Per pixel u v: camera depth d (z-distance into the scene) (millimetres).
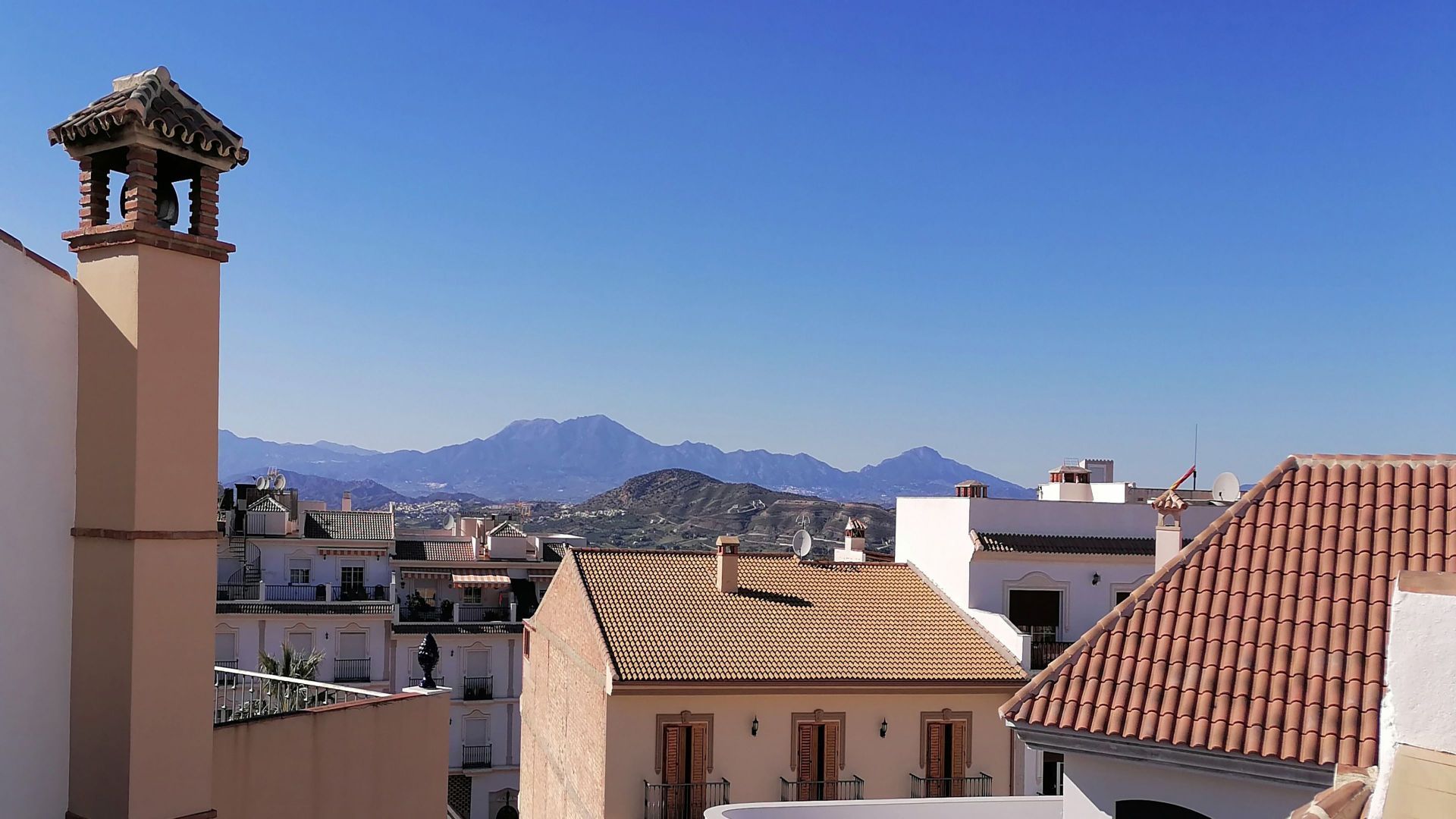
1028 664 24109
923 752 23266
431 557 54688
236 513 51562
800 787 22516
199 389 9281
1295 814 6609
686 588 25797
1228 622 11773
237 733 10438
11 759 8531
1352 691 10398
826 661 23359
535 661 32281
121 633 8703
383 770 12445
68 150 9211
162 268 8992
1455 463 12602
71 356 9070
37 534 8758
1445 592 5125
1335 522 12492
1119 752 11195
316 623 47812
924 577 28281
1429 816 4957
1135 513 27891
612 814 21547
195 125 9125
